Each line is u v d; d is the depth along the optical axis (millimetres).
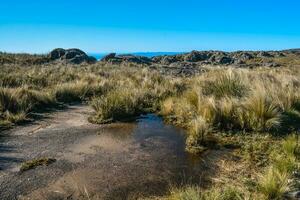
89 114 8586
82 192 4238
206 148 5734
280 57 60344
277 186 3984
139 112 8539
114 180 4574
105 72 19203
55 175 4723
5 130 6992
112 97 8688
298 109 7566
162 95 10250
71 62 29797
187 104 8125
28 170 4891
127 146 5961
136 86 12453
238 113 6809
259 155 5266
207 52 48500
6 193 4195
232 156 5344
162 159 5320
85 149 5805
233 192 3982
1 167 4992
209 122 6797
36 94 9672
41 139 6371
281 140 5883
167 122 7648
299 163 4645
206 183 4434
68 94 10805
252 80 9750
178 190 4180
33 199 4066
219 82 9039
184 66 30422
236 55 57219
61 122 7734
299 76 11172
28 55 34938
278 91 7961
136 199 4070
